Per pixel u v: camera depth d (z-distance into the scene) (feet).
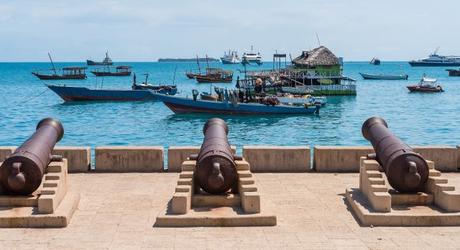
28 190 45.83
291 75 328.08
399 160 45.78
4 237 40.88
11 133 183.83
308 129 191.83
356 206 46.09
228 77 458.09
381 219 43.42
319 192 52.95
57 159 49.70
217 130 51.44
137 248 38.68
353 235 41.29
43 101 292.40
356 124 204.74
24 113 239.71
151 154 61.62
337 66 339.57
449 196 44.39
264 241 39.96
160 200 50.24
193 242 39.73
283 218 45.19
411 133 185.78
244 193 44.47
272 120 213.25
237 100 215.72
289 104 233.76
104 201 49.88
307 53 361.51
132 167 61.67
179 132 185.16
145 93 280.31
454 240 40.19
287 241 39.96
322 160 61.57
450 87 420.77
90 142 167.53
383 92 368.48
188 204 44.68
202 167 45.60
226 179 45.60
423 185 46.83
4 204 45.47
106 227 43.04
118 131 188.75
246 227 42.93
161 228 42.73
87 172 61.16
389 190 48.14
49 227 43.04
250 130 188.55
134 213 46.47
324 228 42.80
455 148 62.18
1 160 60.90
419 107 268.41
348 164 61.67
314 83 330.34
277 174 60.39
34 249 38.60
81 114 235.40
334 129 192.03
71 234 41.57
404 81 529.04
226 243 39.55
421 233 41.73
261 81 257.55
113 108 256.73
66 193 49.39
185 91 369.71
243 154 61.52
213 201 46.03
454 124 205.77
